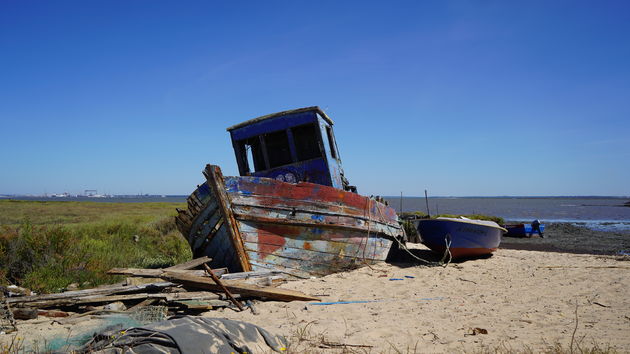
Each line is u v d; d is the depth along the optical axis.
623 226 38.09
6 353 4.69
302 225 9.59
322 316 6.66
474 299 7.88
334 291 8.62
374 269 11.07
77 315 6.46
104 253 11.61
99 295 7.02
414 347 5.09
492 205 117.50
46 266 9.53
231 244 9.02
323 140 10.75
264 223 9.19
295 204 9.49
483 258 14.04
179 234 18.25
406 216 20.19
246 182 9.13
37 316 6.38
